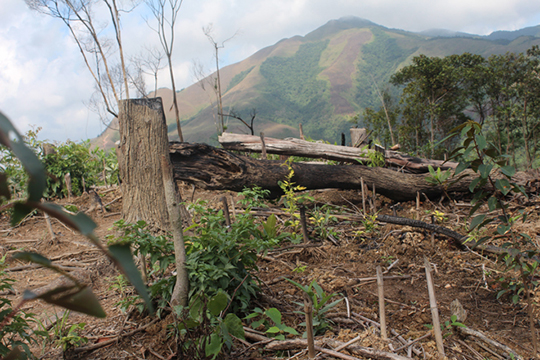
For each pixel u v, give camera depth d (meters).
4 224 7.11
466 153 2.63
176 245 2.80
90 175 9.89
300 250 4.78
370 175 7.12
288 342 2.70
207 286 2.89
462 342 2.78
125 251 0.33
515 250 2.73
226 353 2.72
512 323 3.04
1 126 0.26
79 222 0.31
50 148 8.91
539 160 28.55
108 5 13.92
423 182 6.91
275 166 6.88
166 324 3.01
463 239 4.50
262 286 3.81
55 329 2.99
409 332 2.88
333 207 7.07
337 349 2.64
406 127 31.09
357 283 3.85
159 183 4.79
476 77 29.89
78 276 4.25
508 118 30.31
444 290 3.67
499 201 2.76
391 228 5.19
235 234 3.14
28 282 4.46
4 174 0.32
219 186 6.64
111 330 3.17
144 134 4.76
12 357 0.56
